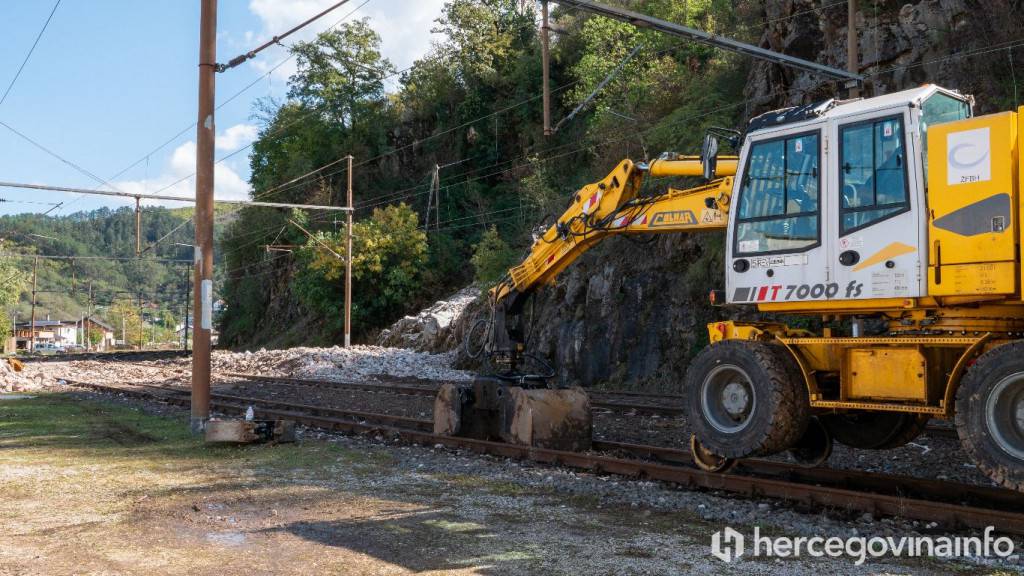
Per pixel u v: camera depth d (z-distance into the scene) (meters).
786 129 8.05
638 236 24.50
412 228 48.56
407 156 60.38
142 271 179.75
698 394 8.54
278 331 59.38
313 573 5.65
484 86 56.41
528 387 11.60
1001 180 6.48
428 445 11.88
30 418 16.36
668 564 5.77
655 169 9.99
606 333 24.27
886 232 7.15
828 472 8.62
